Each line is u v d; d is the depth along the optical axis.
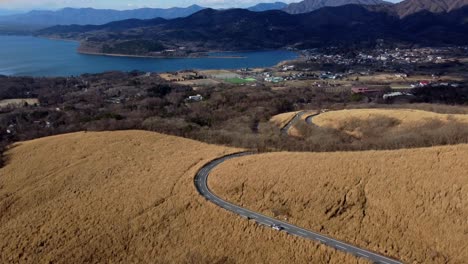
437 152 69.75
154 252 65.56
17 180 91.62
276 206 68.44
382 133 109.50
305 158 78.81
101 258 66.31
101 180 87.38
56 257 67.44
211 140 111.44
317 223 63.50
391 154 72.56
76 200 81.12
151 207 75.06
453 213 57.94
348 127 120.38
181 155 96.62
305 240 59.50
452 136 88.25
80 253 67.50
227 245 62.88
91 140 110.00
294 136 118.62
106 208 77.06
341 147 93.12
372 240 58.53
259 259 59.41
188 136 117.38
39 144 111.06
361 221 61.81
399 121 117.00
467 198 58.78
